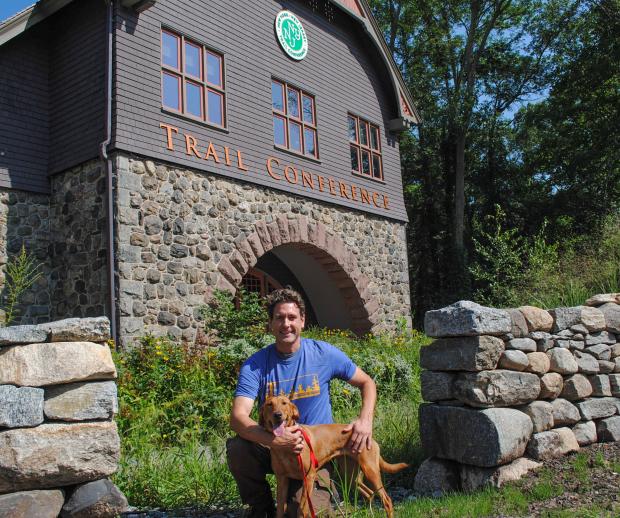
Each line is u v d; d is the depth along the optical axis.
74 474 3.34
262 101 13.47
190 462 5.20
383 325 16.28
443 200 28.55
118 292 9.97
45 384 3.34
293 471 3.60
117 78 10.48
